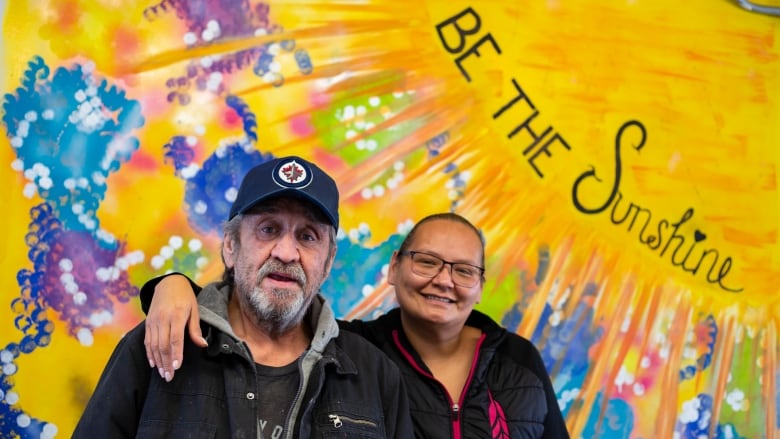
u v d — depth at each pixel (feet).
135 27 6.73
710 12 8.42
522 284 7.55
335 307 7.04
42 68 6.46
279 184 4.75
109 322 6.46
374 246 7.19
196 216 6.74
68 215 6.43
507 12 7.81
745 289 8.25
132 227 6.57
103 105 6.59
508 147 7.66
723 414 8.04
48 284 6.34
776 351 8.27
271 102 7.02
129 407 4.45
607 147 7.95
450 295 5.83
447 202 7.43
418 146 7.39
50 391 6.27
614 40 8.10
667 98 8.20
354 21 7.31
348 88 7.24
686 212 8.14
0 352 6.18
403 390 5.21
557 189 7.76
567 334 7.64
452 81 7.55
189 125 6.79
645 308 7.91
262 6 7.07
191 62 6.85
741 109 8.41
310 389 4.69
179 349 4.30
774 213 8.42
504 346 6.21
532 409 5.84
